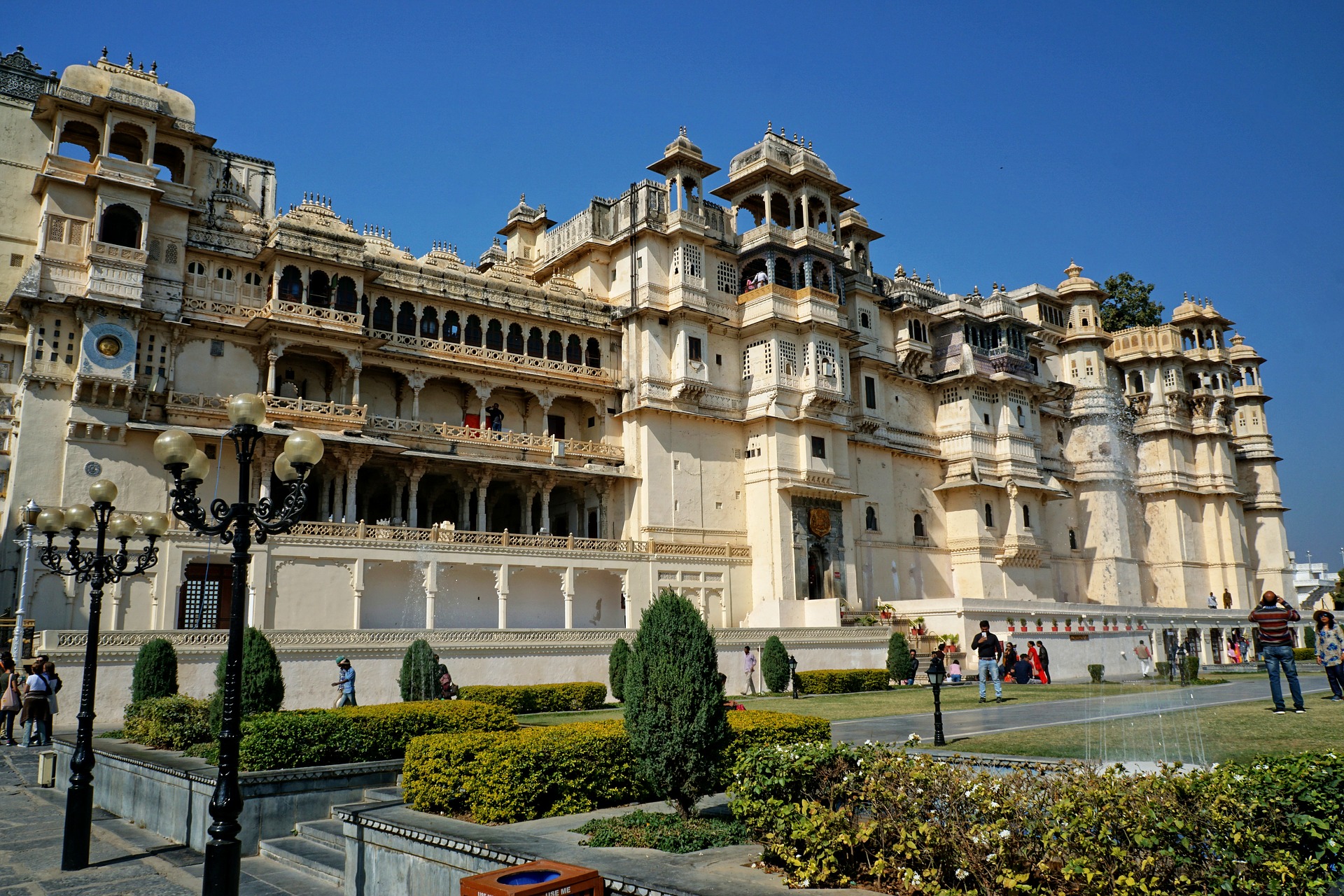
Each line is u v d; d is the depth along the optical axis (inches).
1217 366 3129.9
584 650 1492.4
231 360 1636.3
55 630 1117.1
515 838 419.2
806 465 2096.5
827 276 2242.9
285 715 652.1
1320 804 288.0
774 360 2110.0
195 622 1432.1
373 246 1895.9
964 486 2458.2
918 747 668.1
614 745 527.2
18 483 1412.4
